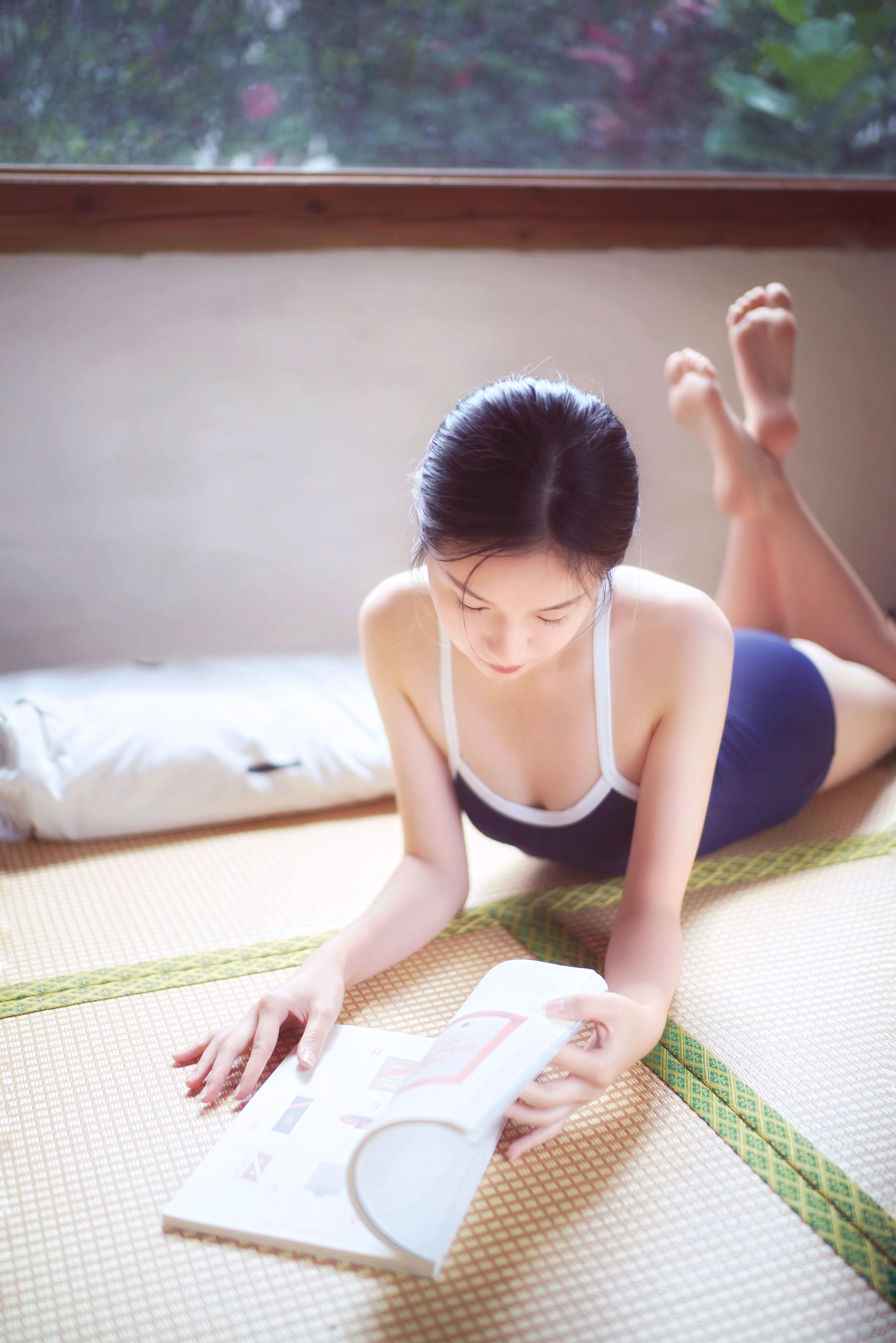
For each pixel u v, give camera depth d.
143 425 2.15
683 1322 0.81
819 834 1.63
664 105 2.45
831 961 1.30
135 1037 1.17
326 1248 0.86
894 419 2.61
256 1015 1.10
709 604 1.20
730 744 1.47
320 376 2.23
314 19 2.24
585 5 2.36
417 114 2.34
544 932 1.37
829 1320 0.81
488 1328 0.81
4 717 1.73
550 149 2.43
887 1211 0.92
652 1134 1.02
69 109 2.15
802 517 1.86
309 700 1.88
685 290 2.40
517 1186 0.95
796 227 2.41
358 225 2.16
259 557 2.29
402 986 1.25
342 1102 1.01
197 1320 0.82
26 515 2.13
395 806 1.78
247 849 1.63
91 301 2.06
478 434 0.89
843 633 1.87
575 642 1.18
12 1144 1.01
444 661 1.24
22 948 1.36
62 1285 0.85
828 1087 1.08
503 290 2.29
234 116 2.24
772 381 1.86
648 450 2.47
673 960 1.09
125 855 1.62
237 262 2.12
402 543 2.37
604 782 1.26
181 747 1.70
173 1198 0.92
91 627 2.22
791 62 2.47
